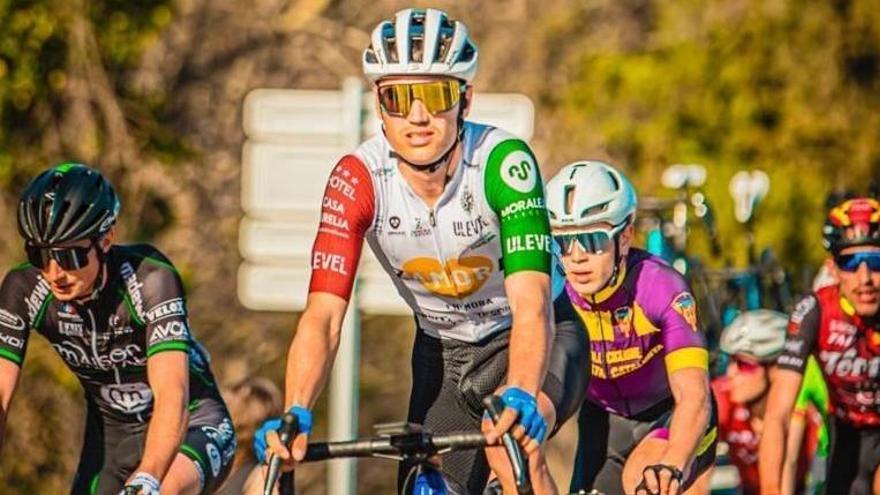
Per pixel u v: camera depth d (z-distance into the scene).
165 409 12.19
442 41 11.04
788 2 37.03
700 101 36.66
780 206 36.09
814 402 17.98
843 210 15.98
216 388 13.73
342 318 11.38
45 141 31.28
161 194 34.28
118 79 32.34
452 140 11.16
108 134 31.89
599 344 14.03
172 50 38.50
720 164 36.25
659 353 13.98
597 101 36.75
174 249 37.94
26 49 30.52
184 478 12.66
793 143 36.72
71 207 12.03
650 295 13.64
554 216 13.27
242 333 39.50
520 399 10.20
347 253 11.47
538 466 11.77
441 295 12.05
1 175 30.80
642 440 14.03
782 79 36.97
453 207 11.53
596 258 13.29
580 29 38.34
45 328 12.80
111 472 13.55
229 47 39.00
